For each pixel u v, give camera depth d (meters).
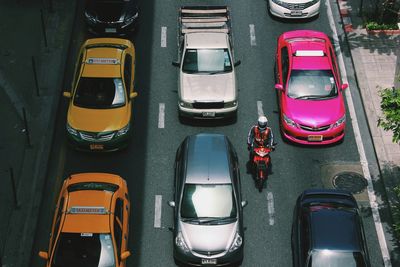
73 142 29.53
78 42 34.94
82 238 25.02
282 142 30.59
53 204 28.25
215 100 30.48
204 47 31.83
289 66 31.20
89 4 34.72
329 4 37.19
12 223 27.39
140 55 34.06
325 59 31.38
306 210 26.08
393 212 27.92
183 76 31.22
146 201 28.31
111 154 29.98
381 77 33.22
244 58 34.12
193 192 26.70
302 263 24.98
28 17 36.16
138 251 26.72
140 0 37.16
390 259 26.73
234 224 26.16
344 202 26.45
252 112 31.75
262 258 26.62
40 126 30.89
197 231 25.97
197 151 27.73
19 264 26.14
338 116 29.98
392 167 29.59
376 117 31.45
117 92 30.23
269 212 28.08
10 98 32.06
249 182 29.11
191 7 34.28
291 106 30.22
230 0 37.22
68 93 30.28
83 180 27.09
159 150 30.14
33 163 29.45
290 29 35.69
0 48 34.53
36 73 33.22
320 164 29.83
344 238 25.05
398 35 35.22
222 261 25.88
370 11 36.31
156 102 32.00
